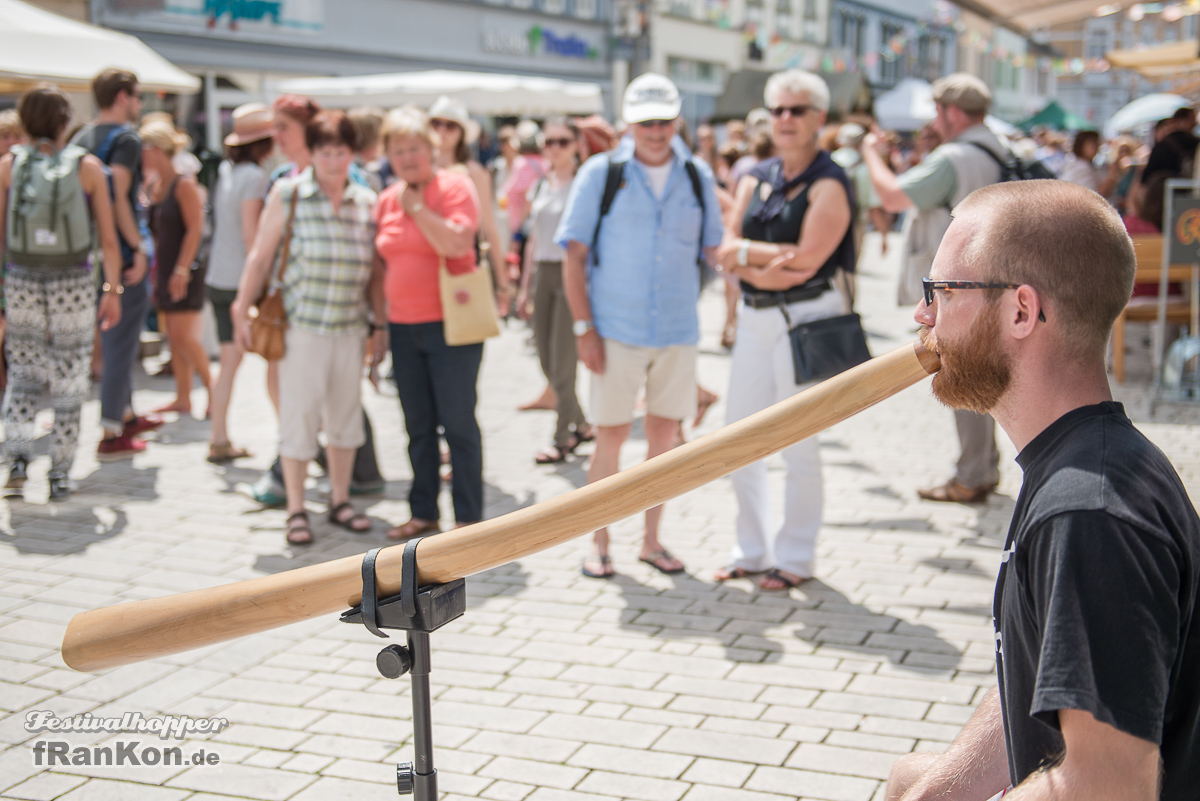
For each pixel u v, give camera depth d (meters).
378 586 1.49
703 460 1.40
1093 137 12.76
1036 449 1.34
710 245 4.86
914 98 26.38
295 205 5.07
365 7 21.41
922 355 1.40
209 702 3.53
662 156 4.70
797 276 4.34
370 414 7.97
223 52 18.45
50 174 5.49
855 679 3.66
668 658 3.85
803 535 4.56
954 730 3.30
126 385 6.66
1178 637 1.22
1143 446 1.28
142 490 5.96
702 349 10.57
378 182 6.32
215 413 6.53
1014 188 1.37
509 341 11.23
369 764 3.13
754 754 3.17
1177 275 8.41
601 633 4.09
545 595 4.49
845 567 4.78
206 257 7.76
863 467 6.45
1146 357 9.80
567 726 3.36
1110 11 15.02
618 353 4.66
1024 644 1.29
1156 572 1.17
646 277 4.62
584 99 13.25
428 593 1.48
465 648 3.96
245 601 1.53
